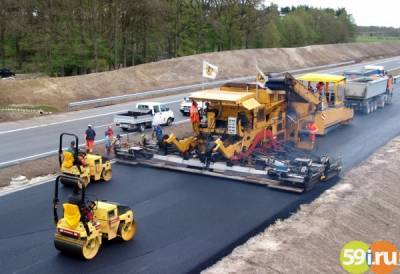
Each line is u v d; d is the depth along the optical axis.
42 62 58.75
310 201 18.05
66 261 13.04
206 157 20.89
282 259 13.30
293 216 16.48
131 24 64.38
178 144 21.73
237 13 82.38
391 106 41.44
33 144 26.56
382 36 168.38
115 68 61.16
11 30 57.41
